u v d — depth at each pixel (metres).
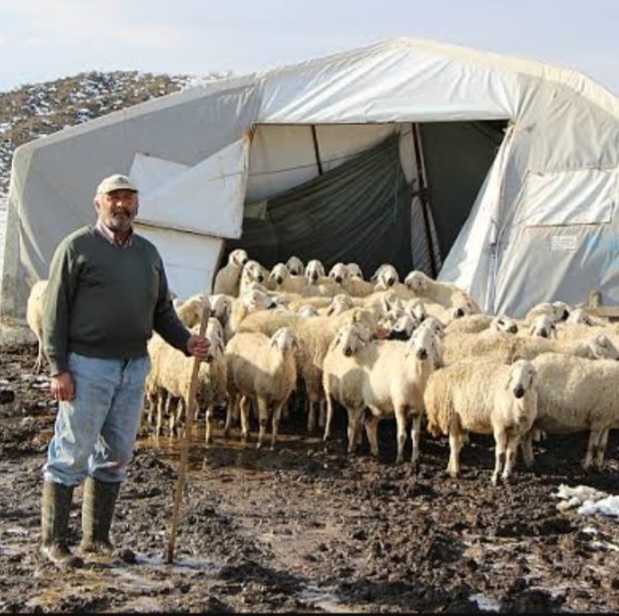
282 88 24.11
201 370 13.67
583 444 14.62
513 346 14.38
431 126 26.42
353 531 10.10
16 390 17.20
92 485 8.98
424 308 17.94
